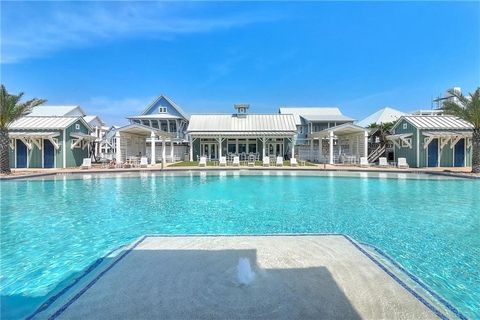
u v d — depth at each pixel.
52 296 3.39
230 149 31.72
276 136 28.70
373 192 12.16
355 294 3.23
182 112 39.41
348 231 6.53
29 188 13.41
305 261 4.18
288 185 14.44
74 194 11.77
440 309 3.01
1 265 4.67
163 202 10.07
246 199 10.62
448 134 22.45
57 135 23.47
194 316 2.81
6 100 17.11
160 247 4.82
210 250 4.66
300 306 2.98
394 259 4.73
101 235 6.28
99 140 35.34
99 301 3.10
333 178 17.20
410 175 18.39
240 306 2.98
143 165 23.67
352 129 26.56
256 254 4.47
